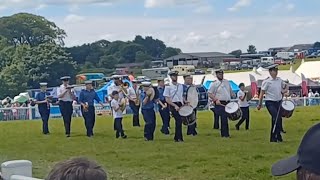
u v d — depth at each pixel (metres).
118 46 127.69
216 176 11.46
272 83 16.72
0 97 80.31
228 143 16.94
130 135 20.92
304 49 166.50
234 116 18.83
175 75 18.31
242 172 11.70
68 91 21.41
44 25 117.00
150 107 18.95
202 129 22.45
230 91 19.09
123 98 22.41
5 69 81.31
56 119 33.09
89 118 21.02
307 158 2.67
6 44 100.00
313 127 2.71
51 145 18.20
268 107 16.89
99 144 18.03
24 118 37.88
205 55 142.25
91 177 2.83
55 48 83.31
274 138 16.94
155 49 141.62
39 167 12.72
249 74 47.69
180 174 11.81
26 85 81.06
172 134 20.91
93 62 120.44
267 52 152.12
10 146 18.14
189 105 18.36
